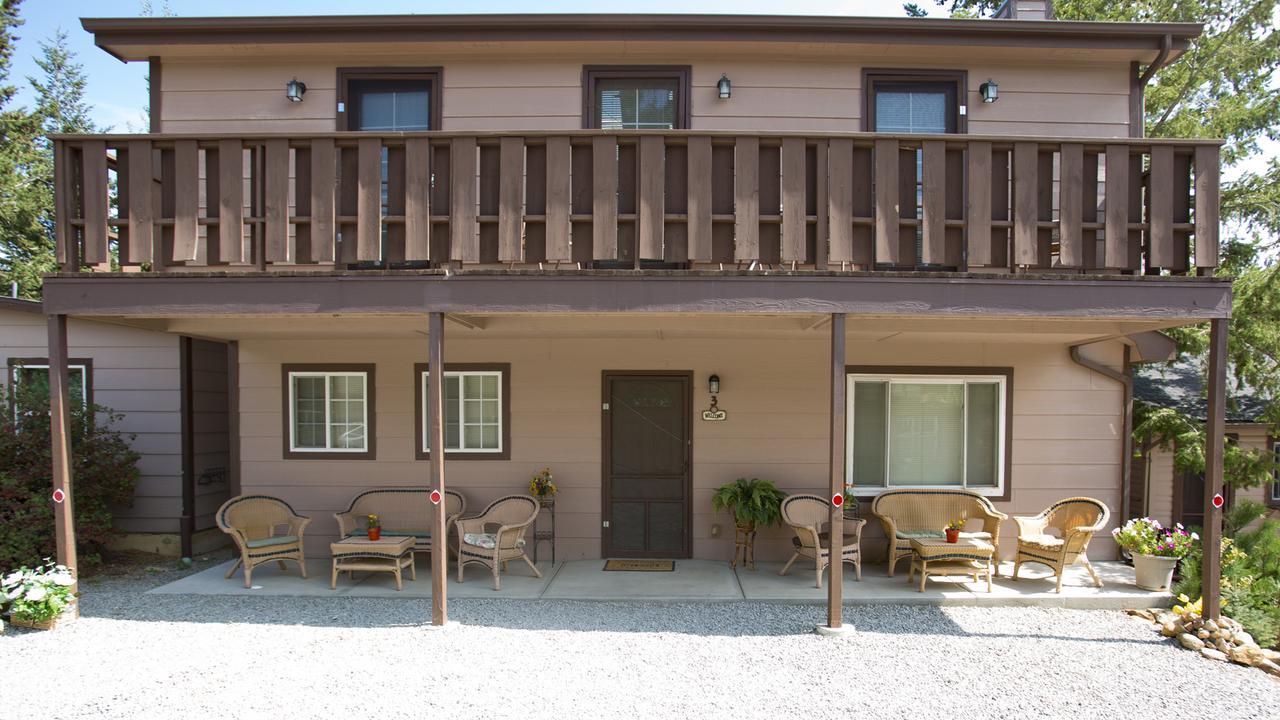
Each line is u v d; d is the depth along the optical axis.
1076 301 4.98
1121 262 5.11
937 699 3.98
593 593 5.87
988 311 4.97
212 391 8.06
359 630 5.03
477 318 5.93
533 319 5.68
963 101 6.80
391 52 6.84
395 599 5.79
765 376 7.06
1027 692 4.09
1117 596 5.71
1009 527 7.03
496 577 5.96
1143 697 4.05
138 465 7.64
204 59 6.93
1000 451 7.06
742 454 7.04
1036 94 6.86
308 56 6.89
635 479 7.08
